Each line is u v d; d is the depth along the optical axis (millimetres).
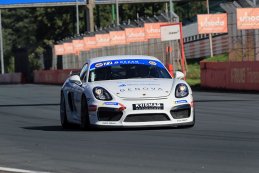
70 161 28438
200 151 30312
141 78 40594
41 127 46250
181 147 31797
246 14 100938
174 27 101812
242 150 30312
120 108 37375
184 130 39062
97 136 37094
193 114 38969
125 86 38406
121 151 31000
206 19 112438
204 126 41938
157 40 131500
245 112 54062
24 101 84438
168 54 120062
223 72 90562
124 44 149125
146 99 37469
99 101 37906
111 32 144625
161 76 41250
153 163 27188
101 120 38000
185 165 26469
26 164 27938
